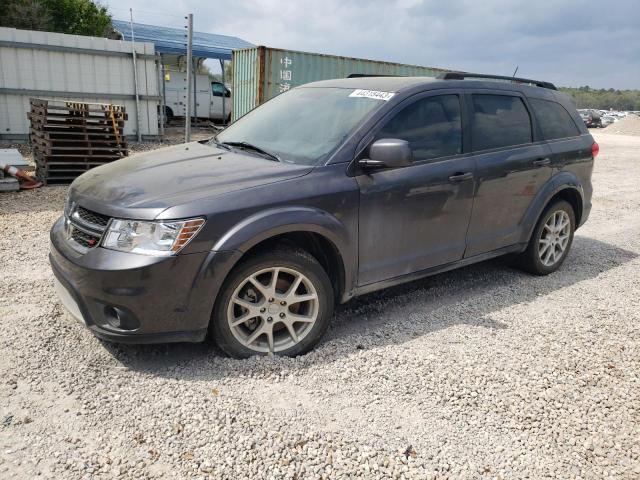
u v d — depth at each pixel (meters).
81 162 8.80
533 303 4.51
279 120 4.22
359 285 3.72
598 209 8.83
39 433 2.58
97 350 3.37
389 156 3.43
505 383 3.20
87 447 2.50
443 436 2.71
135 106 14.86
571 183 5.12
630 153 18.72
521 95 4.87
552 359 3.51
